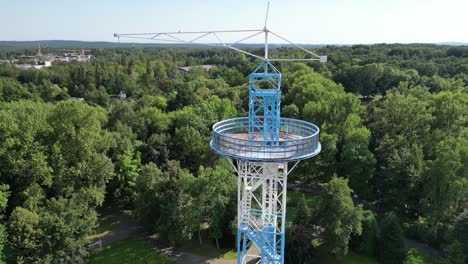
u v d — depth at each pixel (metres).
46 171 45.22
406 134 63.59
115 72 143.75
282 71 113.56
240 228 30.41
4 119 48.06
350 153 56.16
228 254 45.97
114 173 53.44
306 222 44.06
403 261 43.59
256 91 29.62
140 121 70.44
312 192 62.69
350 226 42.31
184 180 45.44
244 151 27.53
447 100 67.12
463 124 64.12
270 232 30.03
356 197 59.19
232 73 129.12
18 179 45.56
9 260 36.88
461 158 47.50
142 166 53.16
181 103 93.81
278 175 29.89
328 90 84.94
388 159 55.62
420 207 52.84
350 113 68.06
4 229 37.62
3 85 106.56
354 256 45.62
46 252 38.22
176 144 64.38
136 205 49.06
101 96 114.88
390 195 53.91
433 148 58.81
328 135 59.88
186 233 44.53
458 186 45.25
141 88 130.75
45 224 38.41
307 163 59.97
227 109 77.62
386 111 66.81
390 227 44.56
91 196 46.59
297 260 42.38
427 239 48.38
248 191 30.25
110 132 62.34
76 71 141.88
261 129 34.47
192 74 144.38
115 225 52.91
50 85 121.00
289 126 34.09
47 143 49.12
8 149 45.69
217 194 45.84
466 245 41.88
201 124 68.81
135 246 47.47
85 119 50.53
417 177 51.75
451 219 46.84
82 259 41.31
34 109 57.28
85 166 48.69
